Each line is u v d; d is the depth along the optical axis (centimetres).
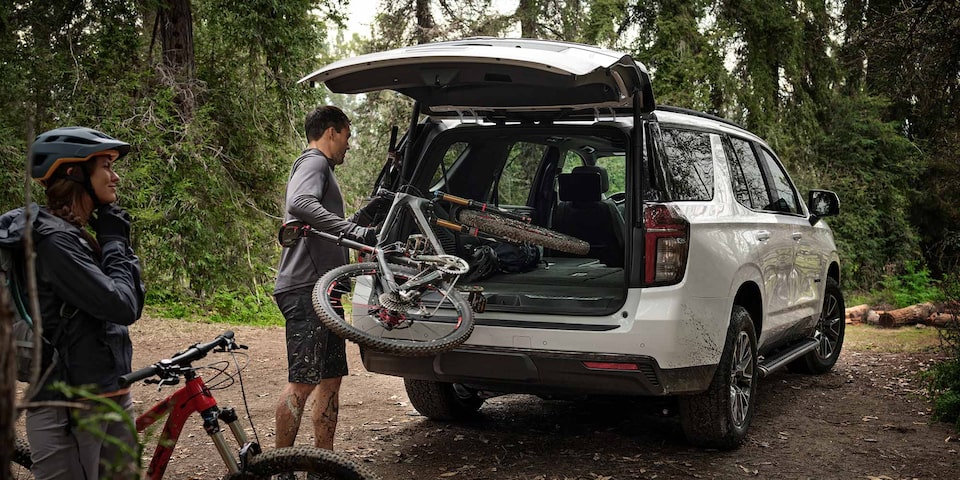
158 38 1390
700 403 458
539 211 586
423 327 440
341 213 420
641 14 1923
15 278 239
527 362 424
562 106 450
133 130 1180
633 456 468
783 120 2055
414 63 408
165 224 1167
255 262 1313
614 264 552
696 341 424
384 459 466
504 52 396
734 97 1956
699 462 455
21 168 1093
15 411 146
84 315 250
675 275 416
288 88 1348
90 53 1209
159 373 253
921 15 757
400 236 477
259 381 691
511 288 477
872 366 769
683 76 1839
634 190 422
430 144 500
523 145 566
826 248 688
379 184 498
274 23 1305
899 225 2108
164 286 1181
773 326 551
